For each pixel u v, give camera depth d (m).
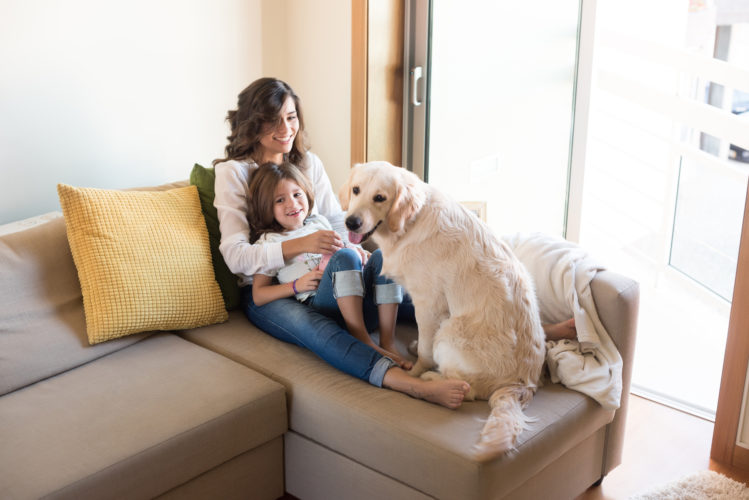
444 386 1.56
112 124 2.42
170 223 1.98
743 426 1.99
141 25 2.43
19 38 2.11
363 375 1.69
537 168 2.79
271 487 1.77
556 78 2.66
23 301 1.73
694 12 3.70
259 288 1.99
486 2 2.70
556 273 1.88
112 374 1.71
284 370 1.76
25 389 1.65
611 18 3.41
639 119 3.67
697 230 3.54
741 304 1.91
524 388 1.61
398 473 1.51
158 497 1.47
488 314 1.60
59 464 1.34
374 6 2.64
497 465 1.40
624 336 1.81
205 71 2.70
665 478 1.98
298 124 2.25
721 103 3.58
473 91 2.81
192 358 1.80
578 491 1.82
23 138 2.18
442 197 1.67
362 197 1.58
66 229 1.91
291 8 2.98
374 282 1.90
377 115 2.81
